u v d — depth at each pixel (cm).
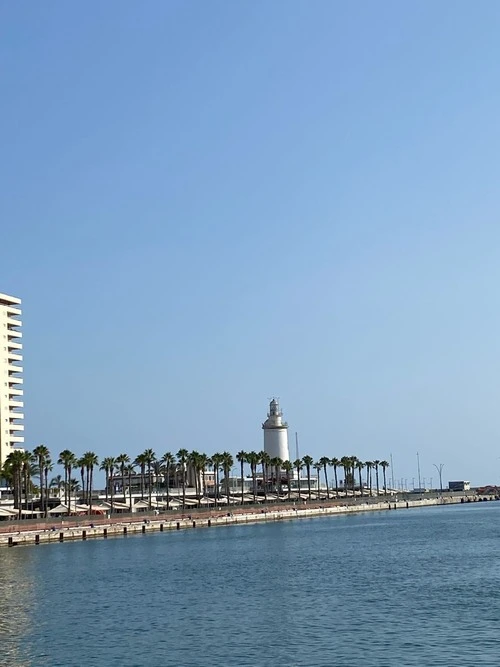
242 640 6306
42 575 10912
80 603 8412
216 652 5944
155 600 8469
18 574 11075
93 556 13538
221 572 10838
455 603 7575
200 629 6800
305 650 5891
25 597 8931
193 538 17612
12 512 18625
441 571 10181
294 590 8862
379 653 5719
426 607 7412
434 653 5662
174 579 10200
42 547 15638
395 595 8225
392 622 6769
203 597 8556
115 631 6856
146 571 11156
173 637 6525
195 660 5741
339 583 9331
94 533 18050
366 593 8450
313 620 7000
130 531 19288
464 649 5744
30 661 5903
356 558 12262
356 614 7206
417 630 6412
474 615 6931
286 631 6575
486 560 11312
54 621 7394
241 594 8688
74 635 6744
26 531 16675
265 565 11581
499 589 8375
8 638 6706
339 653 5762
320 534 18125
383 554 12788
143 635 6650
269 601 8119
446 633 6269
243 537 17625
